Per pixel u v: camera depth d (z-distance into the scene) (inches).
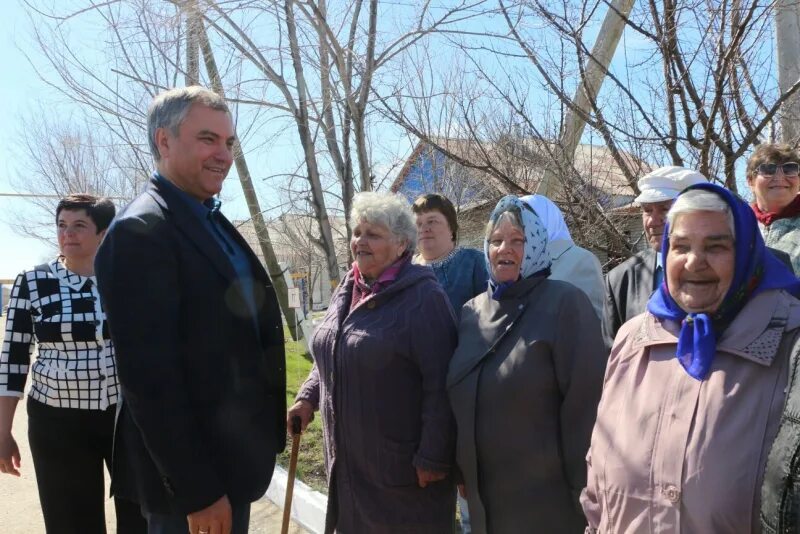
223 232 83.8
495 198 200.8
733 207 61.1
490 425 85.7
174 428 68.2
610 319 110.5
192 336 73.7
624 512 62.6
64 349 110.9
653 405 63.0
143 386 67.4
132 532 105.6
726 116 128.2
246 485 77.8
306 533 145.3
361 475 96.2
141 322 68.1
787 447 50.2
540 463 83.8
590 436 81.7
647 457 61.6
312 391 116.8
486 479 87.6
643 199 106.8
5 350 113.7
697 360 60.0
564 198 157.4
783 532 49.6
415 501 94.8
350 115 186.1
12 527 156.0
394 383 93.7
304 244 423.8
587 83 139.4
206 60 215.5
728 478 55.4
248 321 79.0
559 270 111.9
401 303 95.3
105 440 113.0
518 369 83.9
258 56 189.5
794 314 57.7
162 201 75.4
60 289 112.5
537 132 147.5
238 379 77.2
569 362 82.7
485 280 122.3
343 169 192.7
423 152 225.3
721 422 57.1
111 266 69.1
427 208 127.2
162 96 78.7
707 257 60.4
